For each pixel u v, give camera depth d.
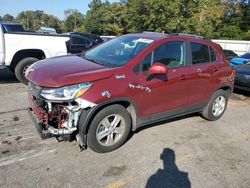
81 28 74.75
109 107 3.76
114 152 4.02
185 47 4.74
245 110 6.77
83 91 3.46
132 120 4.19
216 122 5.68
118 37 5.13
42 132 3.53
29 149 3.93
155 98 4.29
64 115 3.56
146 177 3.50
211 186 3.44
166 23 33.16
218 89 5.54
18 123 4.79
